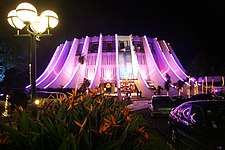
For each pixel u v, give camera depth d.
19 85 28.95
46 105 4.29
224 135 5.92
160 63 64.00
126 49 63.09
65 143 2.51
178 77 56.97
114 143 2.84
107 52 61.19
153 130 11.52
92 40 64.50
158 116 17.05
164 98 19.08
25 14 7.70
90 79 57.78
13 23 8.42
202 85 47.22
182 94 48.25
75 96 4.19
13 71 28.83
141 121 13.29
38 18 8.05
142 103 35.75
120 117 4.26
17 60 27.73
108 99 6.04
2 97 19.33
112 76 58.41
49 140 2.94
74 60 62.59
